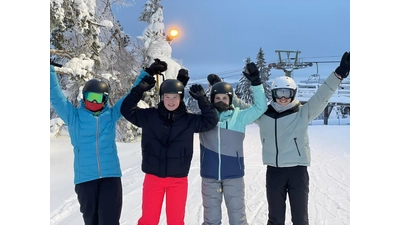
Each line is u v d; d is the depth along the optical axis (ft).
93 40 38.55
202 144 12.51
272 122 12.32
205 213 11.96
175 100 11.51
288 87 12.15
